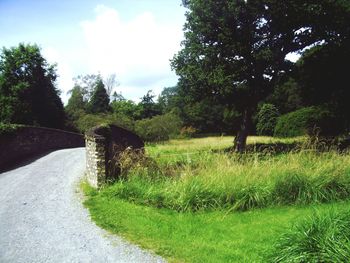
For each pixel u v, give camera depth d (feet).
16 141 54.39
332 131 76.23
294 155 31.83
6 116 121.39
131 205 27.04
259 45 70.90
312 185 27.09
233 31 70.33
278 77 74.49
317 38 70.13
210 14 68.74
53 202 28.35
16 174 41.45
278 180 27.40
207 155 35.68
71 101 176.35
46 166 45.73
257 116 142.82
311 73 74.64
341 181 27.61
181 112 187.93
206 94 74.23
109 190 29.73
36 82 134.00
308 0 64.64
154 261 17.61
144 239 20.58
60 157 53.57
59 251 18.95
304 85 77.97
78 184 34.30
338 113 75.56
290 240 16.43
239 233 21.49
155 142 109.91
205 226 22.80
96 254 18.48
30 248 19.44
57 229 22.27
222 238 20.81
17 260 17.97
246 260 17.69
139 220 23.81
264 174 28.76
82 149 65.57
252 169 29.27
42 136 64.85
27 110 127.24
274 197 26.76
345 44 68.69
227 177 28.37
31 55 131.34
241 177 28.27
